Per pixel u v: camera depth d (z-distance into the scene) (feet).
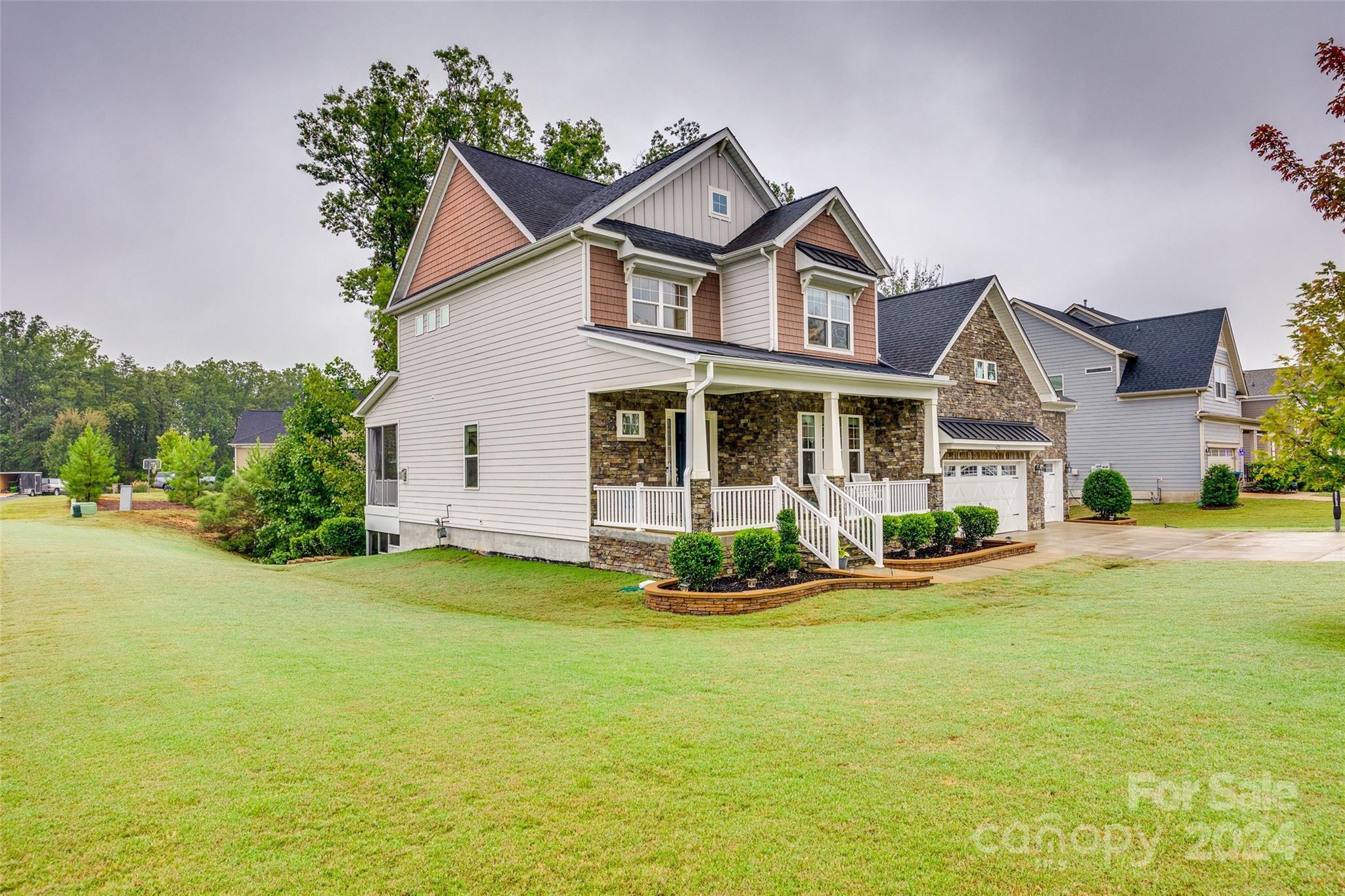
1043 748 14.94
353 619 32.40
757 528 42.50
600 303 47.67
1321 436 24.81
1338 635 24.39
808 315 54.34
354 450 92.89
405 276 69.15
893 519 46.52
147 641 25.21
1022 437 68.64
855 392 49.39
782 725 16.63
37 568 43.80
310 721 17.03
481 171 57.57
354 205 96.68
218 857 11.35
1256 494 106.32
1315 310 24.26
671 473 51.47
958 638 26.20
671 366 40.27
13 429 258.37
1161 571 42.06
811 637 27.71
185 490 128.16
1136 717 16.44
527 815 12.59
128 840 11.84
